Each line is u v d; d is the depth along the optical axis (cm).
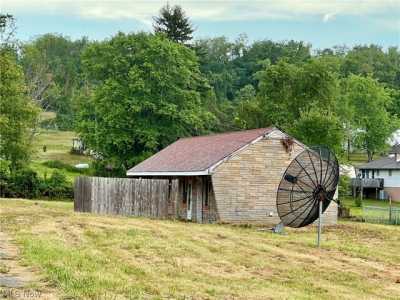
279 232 3106
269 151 3666
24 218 3212
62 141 10450
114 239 2338
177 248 2152
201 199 3781
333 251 2375
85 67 6731
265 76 6681
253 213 3612
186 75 6538
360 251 2406
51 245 2041
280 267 1873
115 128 6247
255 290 1449
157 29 9031
